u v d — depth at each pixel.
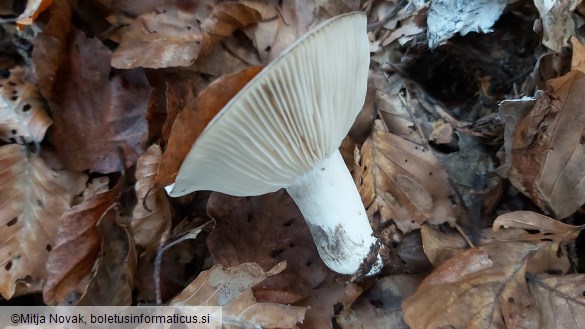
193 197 0.19
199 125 0.12
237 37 0.19
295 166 0.13
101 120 0.18
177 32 0.19
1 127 0.18
